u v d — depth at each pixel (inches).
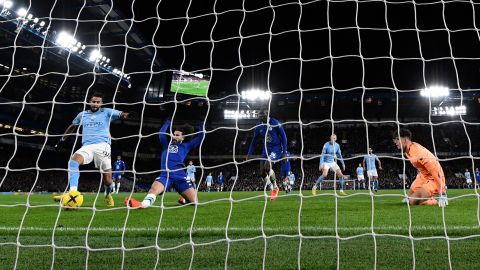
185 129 239.8
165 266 95.7
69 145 1312.7
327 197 392.5
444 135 1430.9
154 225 169.5
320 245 117.0
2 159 1226.6
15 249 119.9
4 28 995.3
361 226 153.2
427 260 96.1
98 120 252.4
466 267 89.4
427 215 190.4
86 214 221.5
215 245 121.0
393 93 1492.4
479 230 138.9
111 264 99.0
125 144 1505.9
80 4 1109.1
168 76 1530.5
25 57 1189.1
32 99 1283.2
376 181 648.4
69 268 96.0
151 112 1552.7
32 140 1275.8
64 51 1181.1
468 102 1448.1
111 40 1312.7
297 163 1421.0
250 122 1546.5
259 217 194.5
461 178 1222.9
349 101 1549.0
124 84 1494.8
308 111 1582.2
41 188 1202.0
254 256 103.8
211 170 1440.7
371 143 1448.1
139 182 1439.5
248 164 1446.9
